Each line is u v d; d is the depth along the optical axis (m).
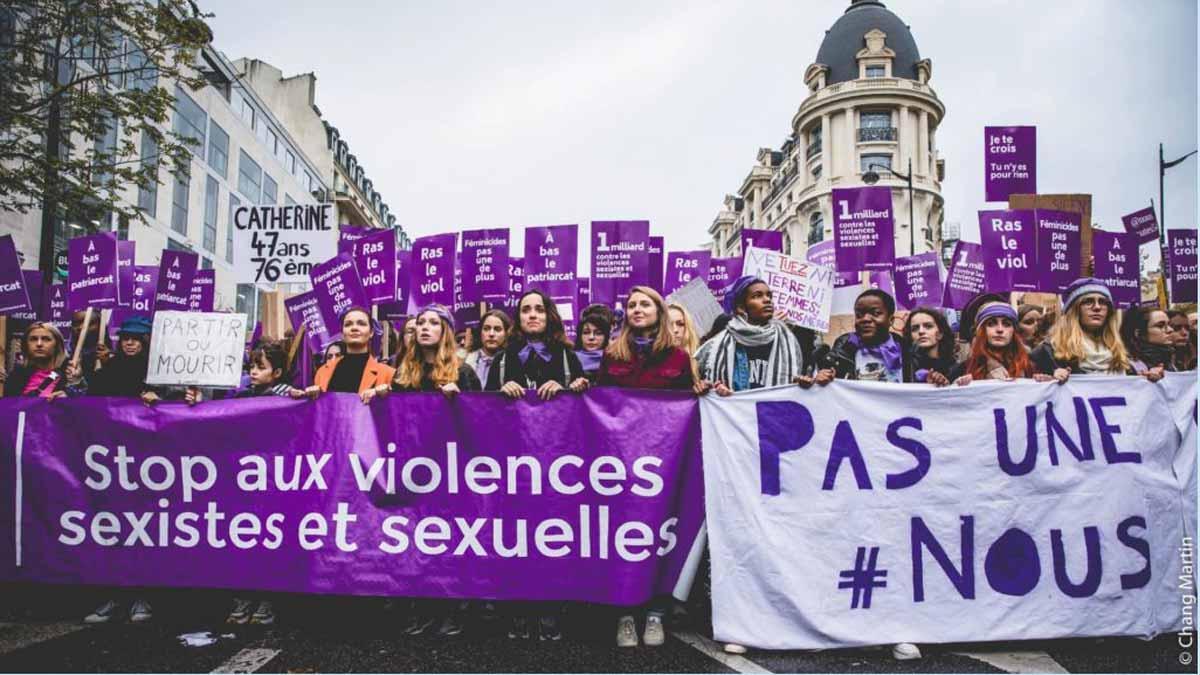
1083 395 3.85
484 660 3.40
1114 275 6.19
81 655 3.45
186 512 4.06
